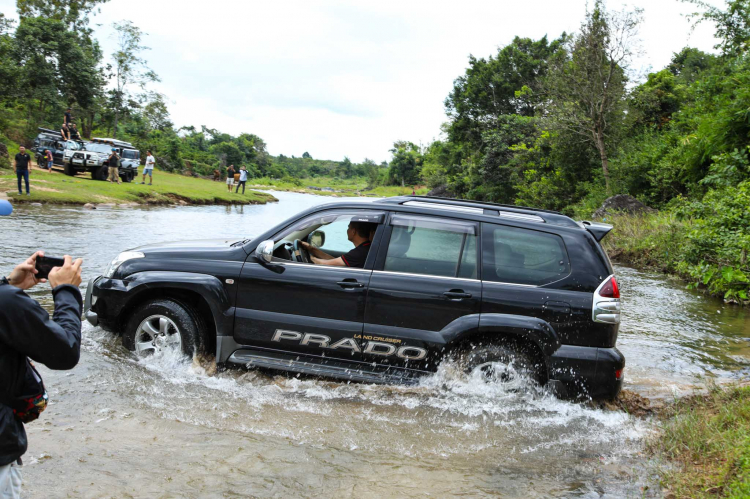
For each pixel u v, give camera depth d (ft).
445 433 13.57
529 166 107.86
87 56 155.22
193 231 49.52
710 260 32.76
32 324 6.12
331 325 15.71
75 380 15.03
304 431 13.20
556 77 89.35
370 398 15.37
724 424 13.52
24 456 11.09
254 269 16.17
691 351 21.59
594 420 14.62
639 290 34.32
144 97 177.88
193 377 15.81
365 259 16.24
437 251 15.85
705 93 70.64
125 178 102.63
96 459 11.20
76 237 39.52
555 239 15.61
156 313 16.25
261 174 369.09
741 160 42.34
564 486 11.19
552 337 14.90
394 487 10.93
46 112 140.15
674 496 10.74
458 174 153.48
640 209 64.69
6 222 44.73
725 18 65.98
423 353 15.40
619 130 89.45
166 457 11.51
